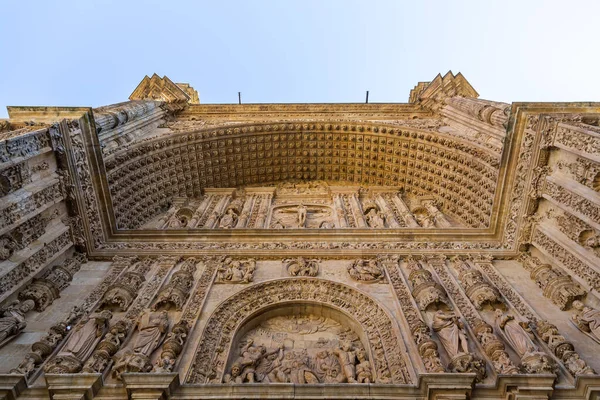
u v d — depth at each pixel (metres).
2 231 10.33
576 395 7.88
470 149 17.45
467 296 11.50
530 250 13.38
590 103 13.27
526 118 13.24
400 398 8.00
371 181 21.42
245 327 11.26
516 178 13.53
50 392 8.00
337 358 10.29
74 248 13.52
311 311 11.88
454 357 8.97
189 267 12.85
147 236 14.70
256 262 13.40
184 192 20.05
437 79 24.55
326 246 14.07
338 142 21.33
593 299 10.62
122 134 18.50
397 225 16.50
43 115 13.64
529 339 9.41
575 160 11.41
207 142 20.38
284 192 20.84
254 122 21.41
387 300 11.48
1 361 9.34
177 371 9.06
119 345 9.68
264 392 8.06
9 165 10.44
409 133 20.02
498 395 8.05
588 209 10.73
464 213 17.83
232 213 17.75
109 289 11.51
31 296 11.05
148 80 25.00
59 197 12.55
